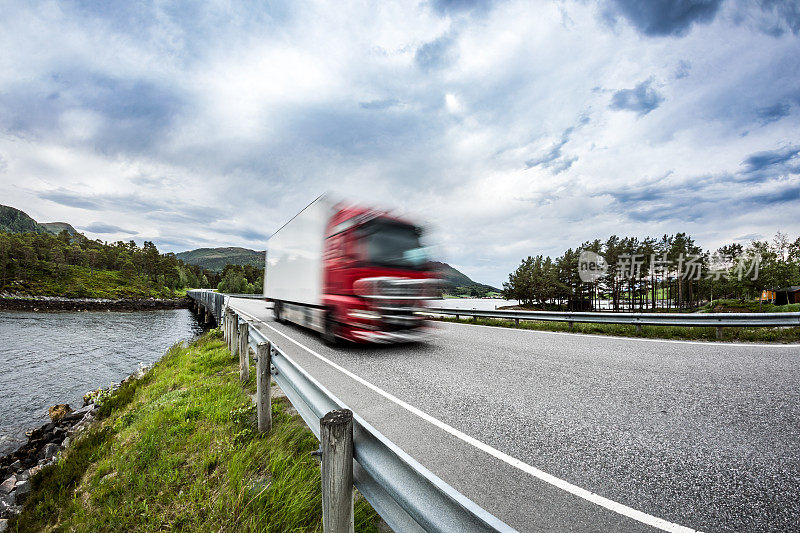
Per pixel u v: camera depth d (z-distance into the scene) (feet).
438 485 4.23
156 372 31.50
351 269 24.27
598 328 32.58
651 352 22.86
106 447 14.74
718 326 26.78
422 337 30.78
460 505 3.91
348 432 5.69
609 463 9.38
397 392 15.75
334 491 5.52
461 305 47.67
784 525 6.84
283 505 8.55
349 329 24.09
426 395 15.28
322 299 27.58
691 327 29.35
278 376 12.73
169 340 90.02
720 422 11.67
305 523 8.05
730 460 9.30
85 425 23.99
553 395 14.90
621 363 20.07
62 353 70.44
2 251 285.23
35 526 10.84
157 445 12.80
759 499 7.65
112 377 51.93
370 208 24.99
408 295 24.62
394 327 23.88
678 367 18.79
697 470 8.89
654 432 11.12
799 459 9.24
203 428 13.79
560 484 8.48
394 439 11.07
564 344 26.76
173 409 16.51
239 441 12.23
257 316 59.26
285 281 39.52
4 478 20.11
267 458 10.82
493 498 7.97
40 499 12.28
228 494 9.25
